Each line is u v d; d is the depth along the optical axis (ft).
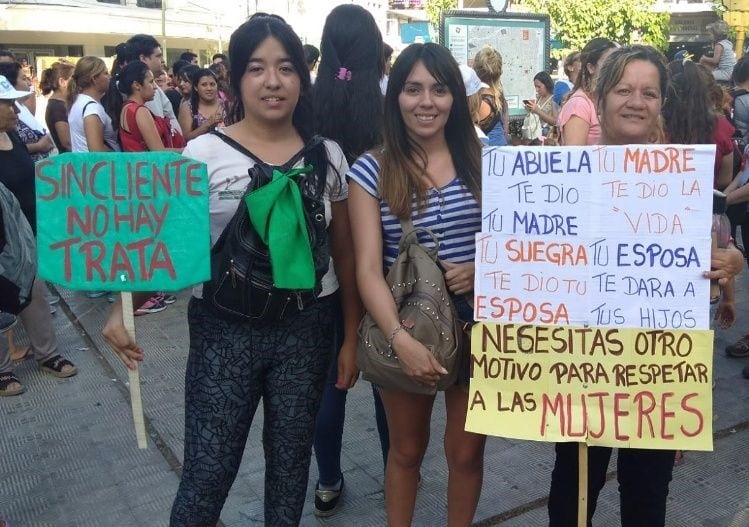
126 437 11.48
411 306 6.68
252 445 11.15
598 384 6.61
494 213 6.61
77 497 9.81
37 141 17.87
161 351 15.06
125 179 6.34
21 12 45.80
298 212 6.19
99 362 14.49
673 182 6.31
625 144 6.66
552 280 6.59
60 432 11.67
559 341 6.63
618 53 6.63
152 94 16.33
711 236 6.48
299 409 6.87
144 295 7.04
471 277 6.98
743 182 13.09
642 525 7.04
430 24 67.62
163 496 9.82
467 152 7.19
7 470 10.51
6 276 9.41
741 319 16.08
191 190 6.33
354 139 8.33
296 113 7.00
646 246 6.41
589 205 6.45
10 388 13.01
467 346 7.14
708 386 6.45
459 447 7.45
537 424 6.68
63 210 6.39
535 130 25.98
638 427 6.56
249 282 6.29
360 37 8.24
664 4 71.10
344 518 9.30
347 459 10.74
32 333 13.58
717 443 10.99
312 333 6.82
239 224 6.26
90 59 17.61
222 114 21.36
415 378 6.63
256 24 6.51
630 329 6.52
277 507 7.11
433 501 9.61
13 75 17.66
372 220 6.95
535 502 9.56
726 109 15.75
